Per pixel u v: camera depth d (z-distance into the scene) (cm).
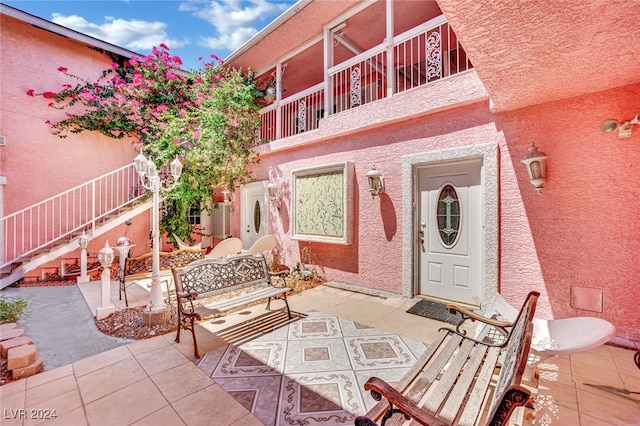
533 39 211
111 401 216
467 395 168
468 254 416
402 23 607
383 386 134
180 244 709
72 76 720
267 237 598
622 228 300
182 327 320
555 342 223
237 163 698
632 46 219
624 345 292
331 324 363
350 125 517
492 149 373
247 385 236
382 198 490
